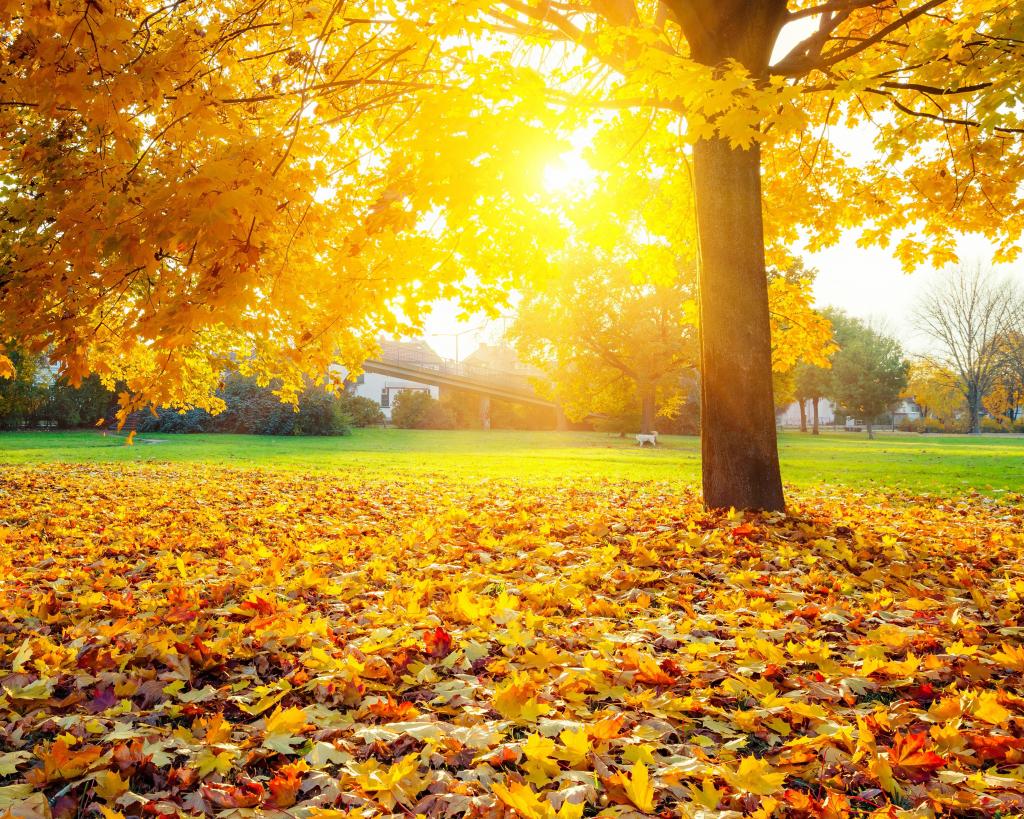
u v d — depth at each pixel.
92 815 1.74
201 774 1.91
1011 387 55.09
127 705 2.35
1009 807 1.69
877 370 49.22
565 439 34.97
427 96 3.47
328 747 2.02
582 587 3.93
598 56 5.89
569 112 5.05
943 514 7.41
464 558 4.82
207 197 2.83
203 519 6.85
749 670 2.61
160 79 3.35
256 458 18.25
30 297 3.80
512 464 16.73
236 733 2.18
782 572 4.25
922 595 3.84
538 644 2.87
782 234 9.38
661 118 6.40
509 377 51.19
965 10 6.32
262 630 3.09
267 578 4.17
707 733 2.19
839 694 2.40
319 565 4.64
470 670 2.72
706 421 6.17
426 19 3.51
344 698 2.42
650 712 2.28
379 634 3.04
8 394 29.89
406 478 12.79
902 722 2.18
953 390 57.50
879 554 4.81
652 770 1.92
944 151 8.02
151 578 4.45
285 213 3.91
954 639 3.03
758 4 5.49
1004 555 4.89
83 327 4.08
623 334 30.17
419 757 2.00
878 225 8.73
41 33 3.29
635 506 7.79
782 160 9.17
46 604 3.53
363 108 4.37
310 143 3.89
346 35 4.73
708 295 6.07
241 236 3.10
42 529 6.24
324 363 4.85
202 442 26.95
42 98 3.39
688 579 4.09
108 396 34.84
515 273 4.27
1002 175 7.48
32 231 4.16
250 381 35.41
